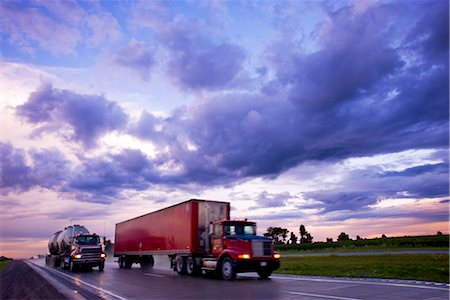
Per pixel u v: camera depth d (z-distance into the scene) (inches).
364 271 666.8
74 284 639.8
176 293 479.2
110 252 1525.6
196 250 762.2
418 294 393.4
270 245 671.8
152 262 1137.4
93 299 446.9
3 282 734.5
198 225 775.7
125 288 553.9
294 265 960.3
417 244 2207.2
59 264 1330.0
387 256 1150.3
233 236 687.1
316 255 1628.9
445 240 2095.2
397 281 511.5
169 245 861.2
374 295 395.2
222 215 808.3
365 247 2357.3
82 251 1029.2
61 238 1218.6
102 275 847.7
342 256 1344.7
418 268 653.3
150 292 497.0
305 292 442.6
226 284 575.5
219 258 688.4
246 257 644.1
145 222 1024.9
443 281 489.7
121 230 1243.8
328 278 606.9
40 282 690.2
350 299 374.3
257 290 482.0
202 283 601.6
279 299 396.5
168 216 882.8
